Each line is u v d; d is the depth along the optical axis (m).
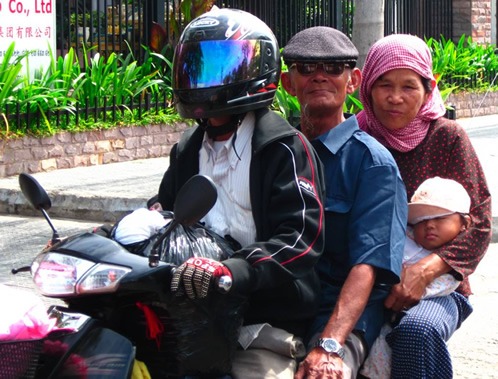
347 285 2.87
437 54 16.05
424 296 3.13
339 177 3.05
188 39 2.80
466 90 16.33
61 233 7.53
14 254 6.77
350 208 3.01
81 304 2.60
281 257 2.63
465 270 3.15
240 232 2.82
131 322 2.63
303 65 3.13
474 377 4.67
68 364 2.42
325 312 2.99
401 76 3.38
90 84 10.63
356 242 2.94
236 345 2.64
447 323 3.06
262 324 2.79
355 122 3.14
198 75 2.76
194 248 2.63
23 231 7.61
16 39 10.38
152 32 12.32
